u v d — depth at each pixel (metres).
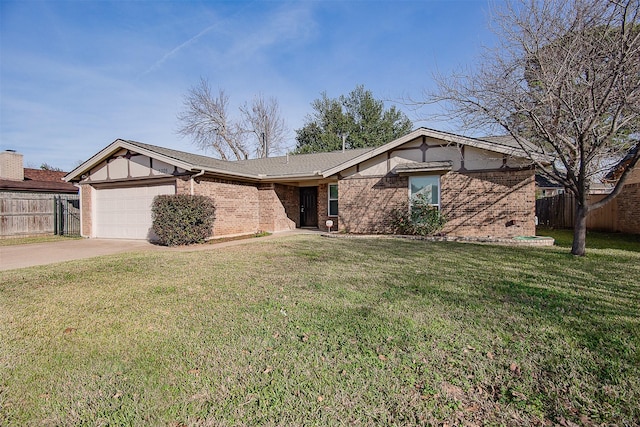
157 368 2.79
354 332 3.39
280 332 3.44
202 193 12.10
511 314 3.87
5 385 2.60
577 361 2.81
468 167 11.26
